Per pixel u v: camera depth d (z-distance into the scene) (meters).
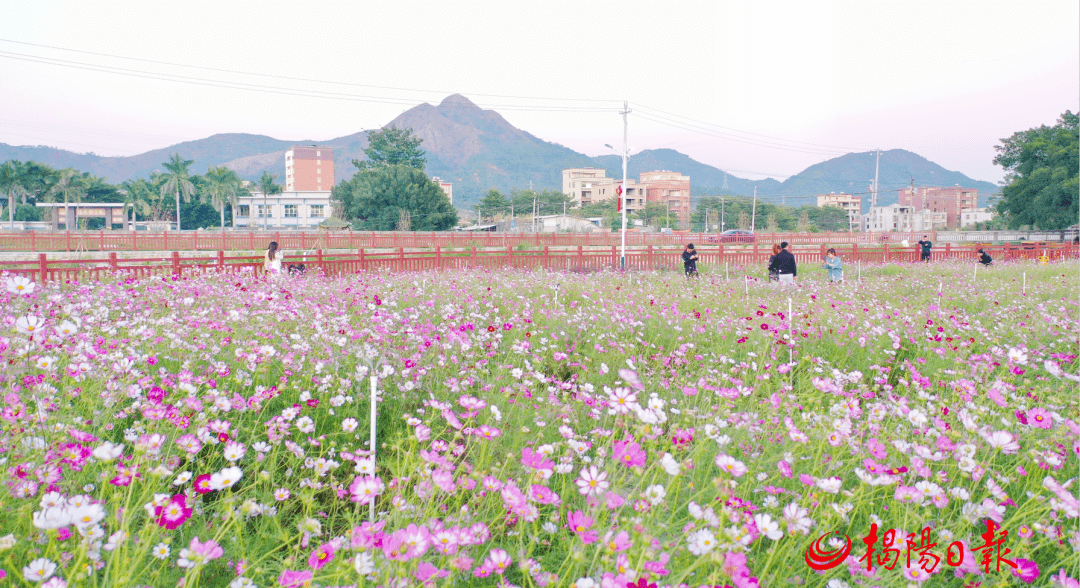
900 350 7.04
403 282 12.52
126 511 2.14
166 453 2.87
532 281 13.62
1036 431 3.62
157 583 2.21
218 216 100.81
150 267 12.12
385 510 2.84
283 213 96.12
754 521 2.31
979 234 53.44
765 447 3.42
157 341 4.59
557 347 6.13
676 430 3.26
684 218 129.12
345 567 1.96
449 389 4.45
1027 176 49.56
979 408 3.78
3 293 5.55
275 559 2.51
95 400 3.44
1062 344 6.96
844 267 21.81
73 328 3.47
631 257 21.80
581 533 2.09
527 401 3.97
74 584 1.92
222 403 3.21
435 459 2.57
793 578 2.34
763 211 120.19
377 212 65.12
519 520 2.49
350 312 7.56
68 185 84.44
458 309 8.02
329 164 145.88
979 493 3.08
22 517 2.17
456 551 2.09
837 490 2.55
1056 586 2.37
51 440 2.71
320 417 3.90
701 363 6.02
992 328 8.34
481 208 123.25
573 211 129.38
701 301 10.40
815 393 4.66
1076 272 18.91
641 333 7.43
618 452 2.51
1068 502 2.45
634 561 1.99
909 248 26.69
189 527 2.57
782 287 13.36
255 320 5.69
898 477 2.81
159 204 92.69
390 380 4.52
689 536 2.14
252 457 3.37
